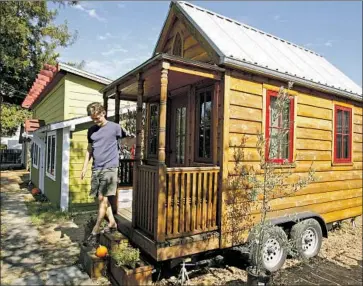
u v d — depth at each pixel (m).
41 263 4.43
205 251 3.97
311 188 5.32
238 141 4.19
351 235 6.38
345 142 6.19
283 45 6.68
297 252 4.76
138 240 3.92
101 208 4.30
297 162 5.02
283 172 4.75
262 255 4.02
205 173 3.93
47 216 7.26
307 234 4.96
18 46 12.08
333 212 5.80
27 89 17.41
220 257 4.26
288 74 4.66
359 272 4.53
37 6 11.04
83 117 7.61
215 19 5.70
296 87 5.05
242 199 4.21
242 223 4.20
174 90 5.75
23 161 23.05
